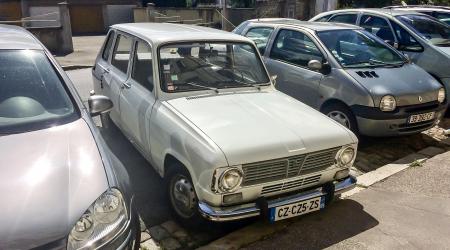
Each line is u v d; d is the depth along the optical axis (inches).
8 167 92.9
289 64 236.5
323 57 219.3
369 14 306.3
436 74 261.1
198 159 121.1
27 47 136.0
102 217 89.1
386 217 149.3
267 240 134.3
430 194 167.3
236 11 956.6
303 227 142.3
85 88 354.9
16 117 112.5
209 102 150.6
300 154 126.6
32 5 1095.6
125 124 181.2
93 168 97.2
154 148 150.6
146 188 168.7
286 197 130.3
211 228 142.1
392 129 200.5
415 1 791.7
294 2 773.9
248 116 140.6
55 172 93.1
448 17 355.9
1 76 122.5
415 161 197.5
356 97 200.5
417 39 273.3
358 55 226.2
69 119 115.9
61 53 590.6
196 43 166.2
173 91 153.4
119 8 1179.9
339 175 140.8
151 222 144.3
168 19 880.3
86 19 1151.0
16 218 81.3
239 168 117.9
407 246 132.3
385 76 210.7
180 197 136.8
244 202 124.6
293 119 142.2
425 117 207.2
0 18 1099.3
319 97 218.4
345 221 146.3
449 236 138.1
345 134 138.6
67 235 82.7
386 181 178.4
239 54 175.8
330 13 336.8
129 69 178.9
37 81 124.6
